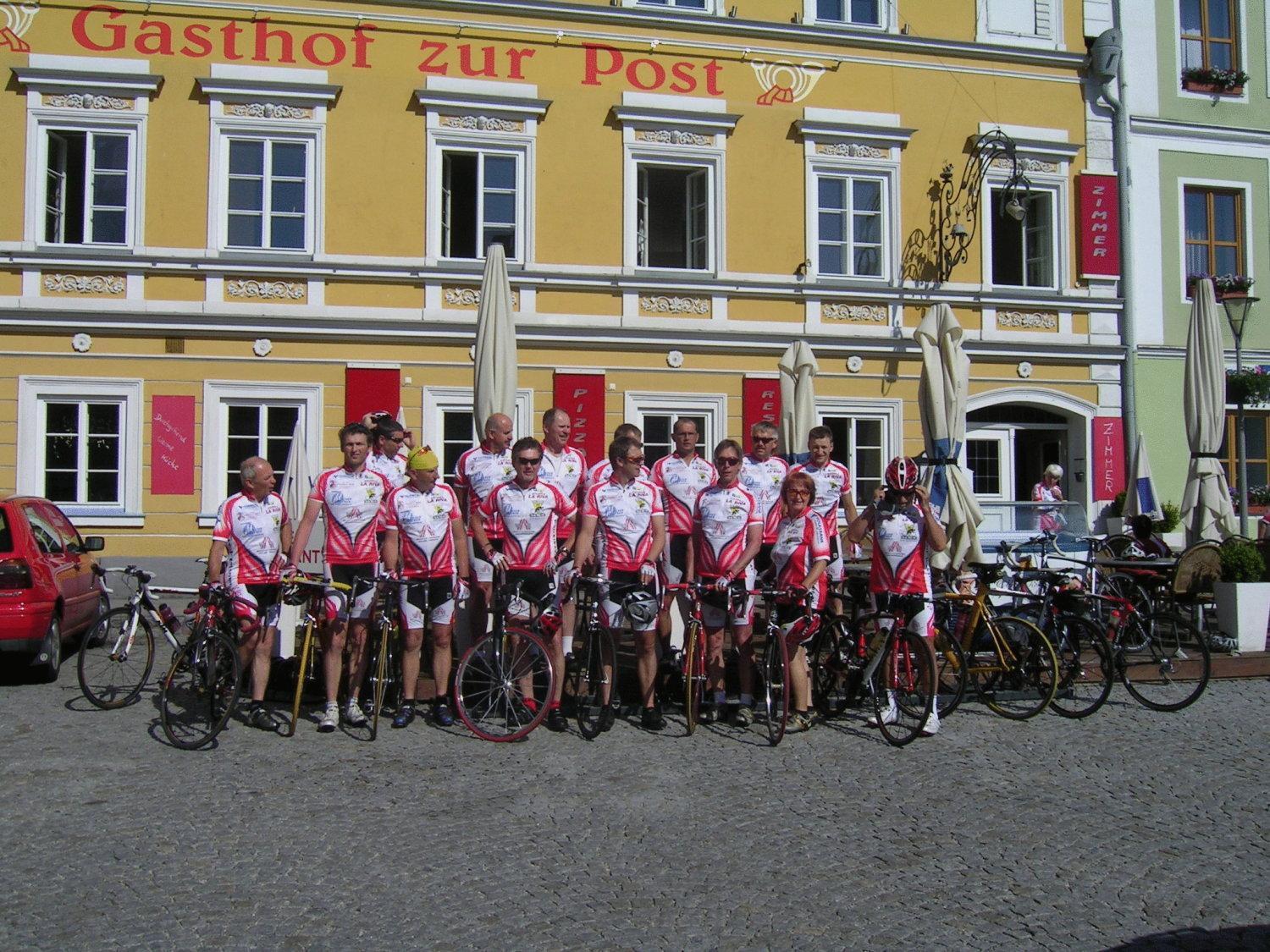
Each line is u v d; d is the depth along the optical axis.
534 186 15.94
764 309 16.70
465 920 4.76
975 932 4.66
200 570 14.80
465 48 15.81
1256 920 4.79
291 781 6.77
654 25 16.39
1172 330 18.38
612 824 6.02
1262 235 18.83
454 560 8.30
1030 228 18.23
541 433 15.93
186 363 14.95
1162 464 18.20
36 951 4.41
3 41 14.66
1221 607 10.60
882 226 17.30
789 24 16.78
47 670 9.65
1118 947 4.52
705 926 4.71
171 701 7.64
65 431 14.80
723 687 8.33
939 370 10.27
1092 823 6.07
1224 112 18.67
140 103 14.91
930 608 8.23
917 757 7.41
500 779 6.86
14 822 5.98
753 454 9.36
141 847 5.62
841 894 5.07
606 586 7.88
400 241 15.52
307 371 15.25
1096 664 9.33
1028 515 12.52
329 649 7.98
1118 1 18.33
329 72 15.41
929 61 17.45
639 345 16.19
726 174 16.61
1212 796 6.55
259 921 4.74
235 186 15.27
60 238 14.95
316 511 8.00
